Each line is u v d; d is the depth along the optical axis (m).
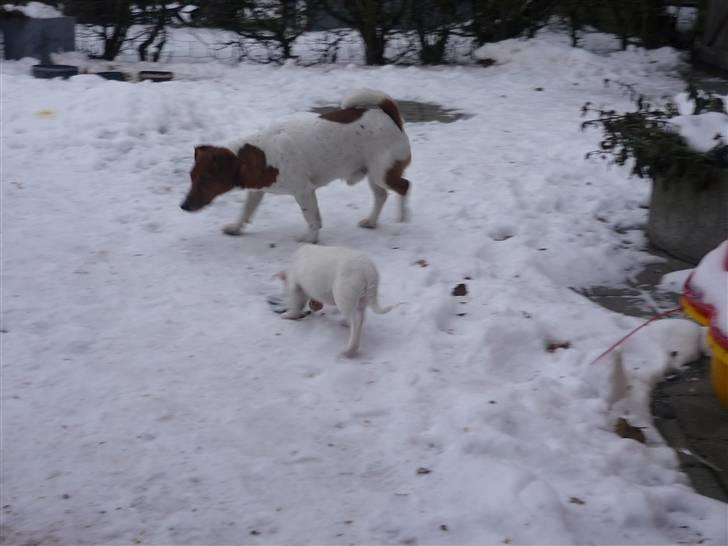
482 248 2.12
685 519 1.18
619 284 2.05
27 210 2.23
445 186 2.58
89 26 5.11
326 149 2.06
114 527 1.12
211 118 3.26
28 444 1.28
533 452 1.28
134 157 2.71
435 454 1.28
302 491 1.20
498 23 5.10
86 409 1.38
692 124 2.11
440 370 1.53
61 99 3.24
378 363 1.55
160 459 1.26
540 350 1.65
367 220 2.24
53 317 1.67
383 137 2.12
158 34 5.29
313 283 1.60
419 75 4.48
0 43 4.61
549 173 2.72
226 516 1.14
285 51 4.98
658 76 4.59
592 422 1.41
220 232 2.17
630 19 5.19
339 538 1.11
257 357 1.56
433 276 1.92
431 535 1.11
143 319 1.69
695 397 1.55
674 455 1.36
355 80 4.27
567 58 4.75
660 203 2.20
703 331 1.73
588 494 1.21
